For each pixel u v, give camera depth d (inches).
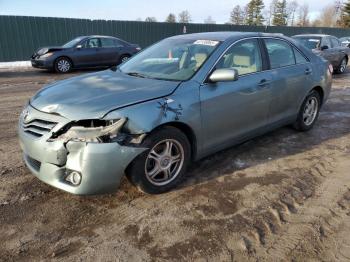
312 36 507.2
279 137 215.0
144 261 105.1
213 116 152.9
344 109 291.0
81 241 113.8
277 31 1169.4
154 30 861.2
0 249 109.6
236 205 136.1
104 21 768.9
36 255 107.3
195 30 941.2
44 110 128.8
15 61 666.2
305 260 106.8
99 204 135.0
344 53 531.8
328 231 121.0
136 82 148.8
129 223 123.6
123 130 123.4
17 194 141.3
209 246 112.1
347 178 161.3
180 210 131.9
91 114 121.3
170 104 135.3
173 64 163.3
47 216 127.0
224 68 158.7
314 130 231.3
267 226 123.0
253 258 107.1
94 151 118.3
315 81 218.1
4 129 225.0
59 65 538.9
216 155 183.8
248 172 165.2
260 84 175.6
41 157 125.6
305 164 176.1
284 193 146.3
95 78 159.0
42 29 686.5
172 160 143.4
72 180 122.6
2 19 635.5
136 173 130.8
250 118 174.9
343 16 2476.6
